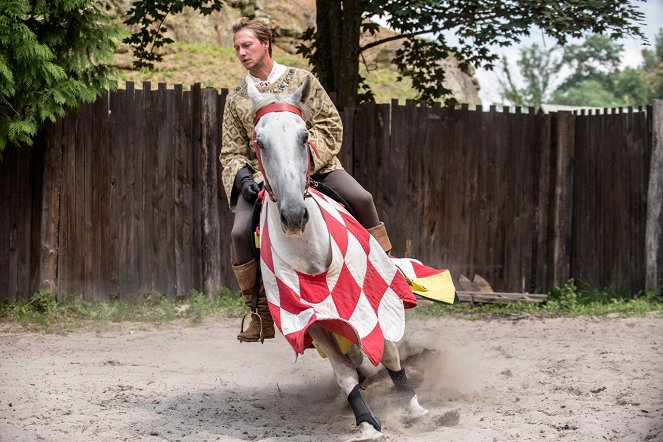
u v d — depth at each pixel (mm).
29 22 10227
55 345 8422
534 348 8125
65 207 10703
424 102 11461
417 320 10195
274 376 6996
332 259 4684
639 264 11430
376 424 4594
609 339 8641
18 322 9781
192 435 5004
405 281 5023
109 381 6555
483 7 11234
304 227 4316
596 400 5773
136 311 10531
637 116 11398
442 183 11570
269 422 5387
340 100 12172
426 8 10922
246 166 5344
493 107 11719
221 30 24625
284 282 4625
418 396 5988
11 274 10680
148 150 10883
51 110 9945
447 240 11617
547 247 12016
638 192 11398
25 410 5492
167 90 10891
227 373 7105
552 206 11984
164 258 10930
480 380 6543
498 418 5285
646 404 5535
